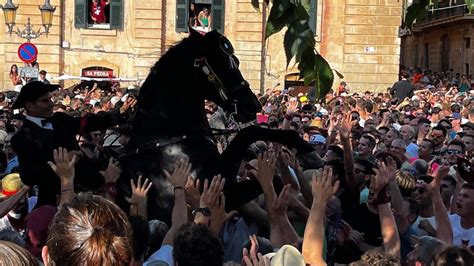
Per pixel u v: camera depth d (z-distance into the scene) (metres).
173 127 8.33
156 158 8.18
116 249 3.77
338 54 38.09
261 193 8.08
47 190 7.83
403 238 8.45
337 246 8.23
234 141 8.07
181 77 8.42
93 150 8.36
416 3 6.51
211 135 8.62
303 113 22.11
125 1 36.97
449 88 41.16
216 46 8.41
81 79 35.91
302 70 5.69
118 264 3.77
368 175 9.62
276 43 37.41
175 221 7.08
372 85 38.12
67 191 6.77
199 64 8.38
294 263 5.52
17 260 3.71
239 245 8.06
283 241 7.25
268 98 28.00
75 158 7.03
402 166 12.16
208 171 8.00
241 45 37.00
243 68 37.03
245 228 8.17
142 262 5.94
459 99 30.00
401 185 9.62
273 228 7.35
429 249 6.32
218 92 8.39
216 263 5.41
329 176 6.55
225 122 12.05
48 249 3.87
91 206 3.90
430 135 16.28
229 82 8.37
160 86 8.47
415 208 8.94
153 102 8.48
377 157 12.70
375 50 38.00
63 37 36.75
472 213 8.52
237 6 36.97
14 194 7.84
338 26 37.97
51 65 36.28
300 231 8.38
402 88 32.66
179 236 5.45
